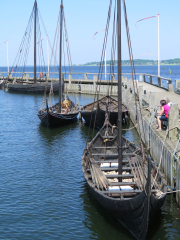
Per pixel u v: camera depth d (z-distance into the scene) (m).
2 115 32.47
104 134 18.73
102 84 51.81
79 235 10.08
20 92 56.47
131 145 15.87
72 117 27.89
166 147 13.20
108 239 9.83
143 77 43.97
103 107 27.58
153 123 18.53
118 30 11.15
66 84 56.16
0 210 11.69
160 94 28.38
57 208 11.88
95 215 11.33
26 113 33.88
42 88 52.34
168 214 11.05
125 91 34.75
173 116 14.26
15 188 13.65
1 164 16.72
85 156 14.50
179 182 11.16
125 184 10.99
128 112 29.23
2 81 65.25
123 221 10.05
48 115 25.20
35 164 16.75
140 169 12.00
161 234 9.91
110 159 15.37
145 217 8.89
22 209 11.79
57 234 10.15
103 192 10.35
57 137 22.94
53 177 14.91
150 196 8.87
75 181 14.45
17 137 22.86
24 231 10.33
